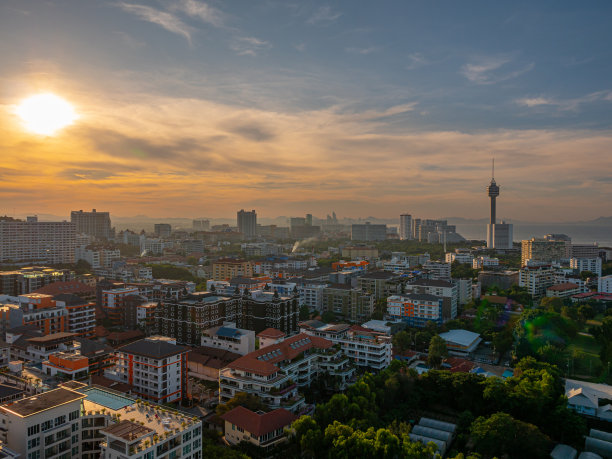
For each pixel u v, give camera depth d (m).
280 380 165.00
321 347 196.62
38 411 110.12
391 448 123.50
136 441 102.81
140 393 181.25
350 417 150.25
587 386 189.38
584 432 154.88
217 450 127.19
